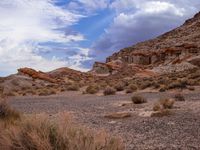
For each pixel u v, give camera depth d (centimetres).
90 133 661
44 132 637
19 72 7850
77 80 8800
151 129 1285
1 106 1180
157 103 2094
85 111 2089
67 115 710
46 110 2202
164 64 10469
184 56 10169
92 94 4419
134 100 2450
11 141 656
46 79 7719
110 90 4128
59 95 4559
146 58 12031
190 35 13825
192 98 2678
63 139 627
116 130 1284
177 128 1286
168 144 1002
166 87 4069
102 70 10962
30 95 4744
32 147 627
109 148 639
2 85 6203
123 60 12556
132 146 977
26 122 685
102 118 1680
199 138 1084
